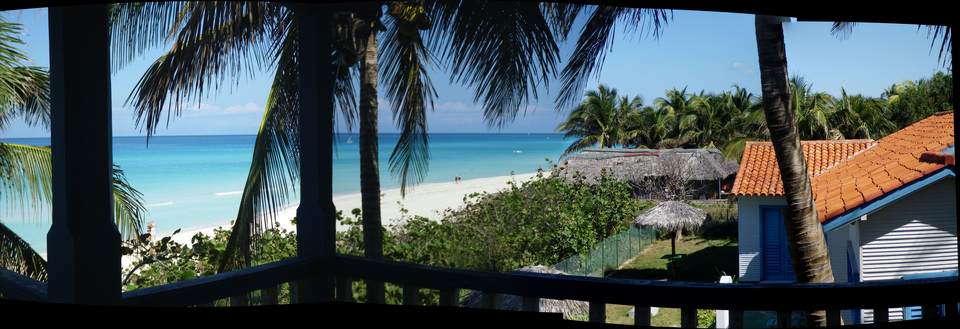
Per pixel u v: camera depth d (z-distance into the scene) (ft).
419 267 10.39
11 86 17.95
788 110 22.53
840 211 28.45
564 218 19.52
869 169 35.94
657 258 46.52
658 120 90.27
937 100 81.51
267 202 18.17
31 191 19.42
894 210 28.35
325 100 11.05
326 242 10.97
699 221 46.44
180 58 17.70
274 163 18.28
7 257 19.34
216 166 104.17
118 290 8.64
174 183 101.35
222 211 87.66
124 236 21.15
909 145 36.45
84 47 8.29
